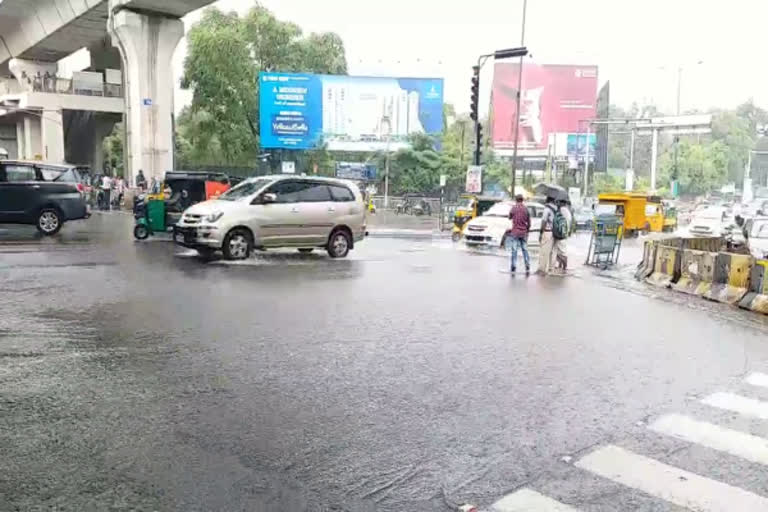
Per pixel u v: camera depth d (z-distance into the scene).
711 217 32.19
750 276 11.66
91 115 53.81
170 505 3.77
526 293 12.01
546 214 15.58
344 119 47.38
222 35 45.50
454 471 4.36
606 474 4.38
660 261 14.62
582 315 10.00
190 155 49.53
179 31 37.72
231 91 46.78
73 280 11.50
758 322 10.20
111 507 3.73
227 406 5.43
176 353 6.98
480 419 5.33
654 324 9.55
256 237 15.30
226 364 6.63
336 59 51.53
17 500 3.79
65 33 45.12
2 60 56.22
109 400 5.48
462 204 31.91
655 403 5.87
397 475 4.27
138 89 36.97
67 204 19.53
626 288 13.59
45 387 5.78
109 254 15.46
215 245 14.77
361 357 7.06
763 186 91.50
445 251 19.83
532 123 61.16
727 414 5.63
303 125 45.28
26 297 9.87
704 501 4.05
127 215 31.45
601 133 66.62
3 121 57.47
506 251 20.62
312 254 17.45
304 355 7.06
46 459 4.33
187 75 46.50
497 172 57.62
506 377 6.51
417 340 7.91
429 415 5.38
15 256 14.59
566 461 4.57
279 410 5.38
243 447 4.62
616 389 6.23
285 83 44.75
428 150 50.38
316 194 16.41
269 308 9.53
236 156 48.66
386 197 46.00
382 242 22.70
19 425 4.90
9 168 18.89
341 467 4.36
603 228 17.62
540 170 65.88
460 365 6.88
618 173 85.62
